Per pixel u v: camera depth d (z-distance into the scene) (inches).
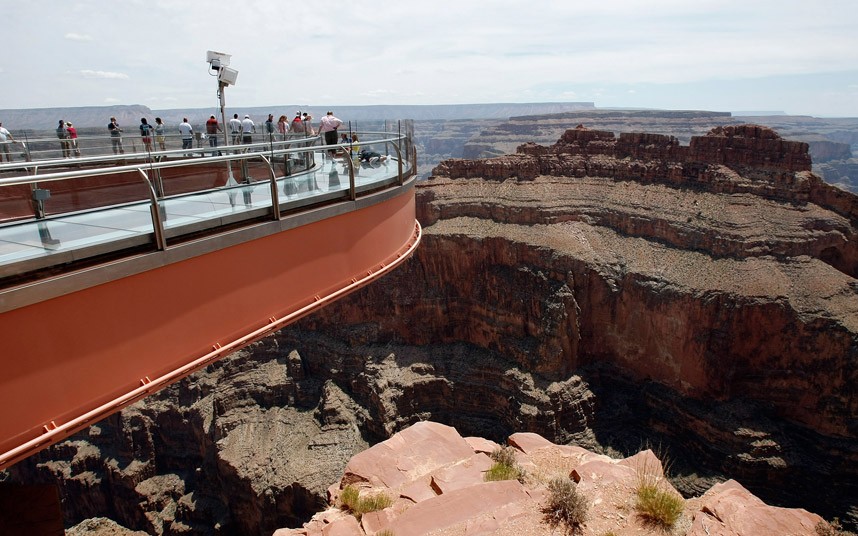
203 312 446.0
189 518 2422.5
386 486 642.8
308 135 1029.2
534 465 667.4
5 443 318.7
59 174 334.3
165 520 2455.7
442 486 603.5
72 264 352.5
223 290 462.3
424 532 493.0
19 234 386.6
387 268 727.1
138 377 396.2
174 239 421.1
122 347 382.3
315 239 572.1
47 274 339.3
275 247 514.6
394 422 2477.9
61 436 346.6
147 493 2568.9
